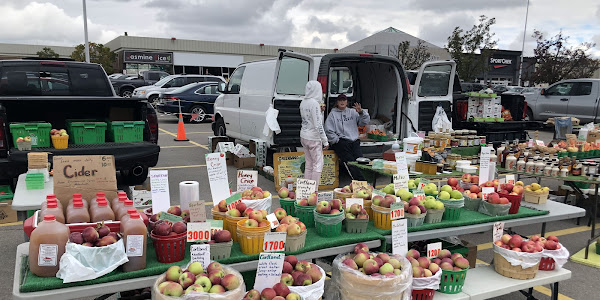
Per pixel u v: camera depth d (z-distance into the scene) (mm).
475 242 5070
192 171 7906
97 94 6730
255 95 7953
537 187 4246
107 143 5918
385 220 3219
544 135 13789
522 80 31688
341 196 3621
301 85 6730
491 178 4727
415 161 5242
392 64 7020
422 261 2990
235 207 2982
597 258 4422
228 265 2557
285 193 3541
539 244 3305
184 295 2107
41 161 4062
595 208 4633
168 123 15562
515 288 3139
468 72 21688
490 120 8211
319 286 2514
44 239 2193
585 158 6375
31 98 5371
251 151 8039
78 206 2570
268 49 42406
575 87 13766
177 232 2504
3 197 5004
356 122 6676
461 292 3000
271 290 2355
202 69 38938
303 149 6500
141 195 3793
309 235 3078
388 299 2590
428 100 7223
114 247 2252
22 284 2148
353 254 2941
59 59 6863
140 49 37094
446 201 3512
